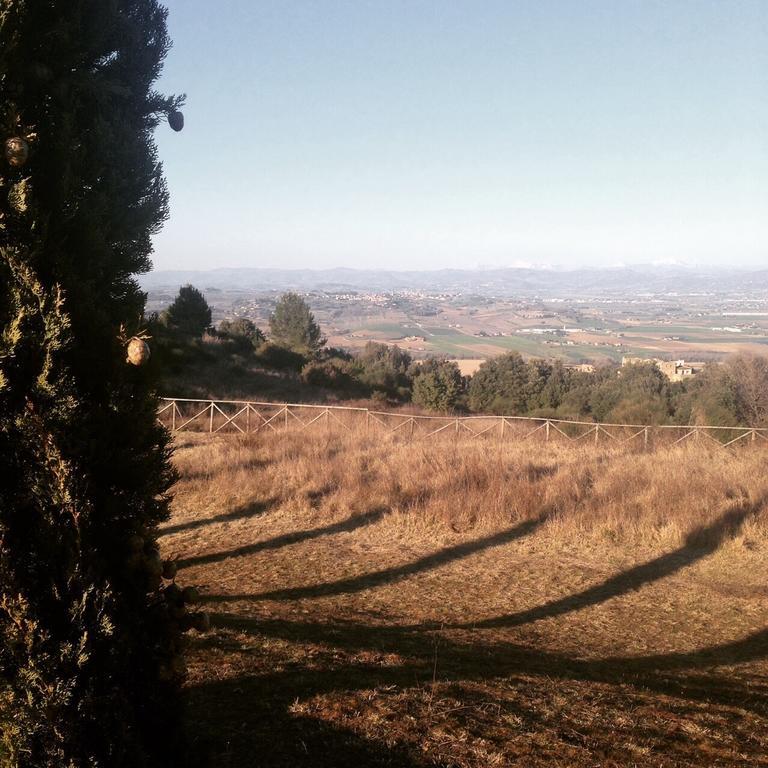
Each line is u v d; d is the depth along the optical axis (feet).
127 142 10.68
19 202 8.41
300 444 43.16
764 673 16.76
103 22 10.43
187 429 52.19
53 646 7.80
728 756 11.22
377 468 37.09
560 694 13.58
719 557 26.73
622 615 21.29
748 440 50.06
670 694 14.39
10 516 8.12
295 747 10.21
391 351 180.24
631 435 49.60
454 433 50.26
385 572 24.54
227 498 32.19
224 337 116.26
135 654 8.68
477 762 10.27
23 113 9.18
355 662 14.49
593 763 10.53
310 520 30.19
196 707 11.37
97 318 8.87
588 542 28.35
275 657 14.21
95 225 9.62
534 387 134.92
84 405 8.62
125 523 8.94
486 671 14.85
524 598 22.52
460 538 28.63
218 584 22.40
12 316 8.32
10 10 8.74
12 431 8.23
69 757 7.64
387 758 10.14
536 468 37.37
